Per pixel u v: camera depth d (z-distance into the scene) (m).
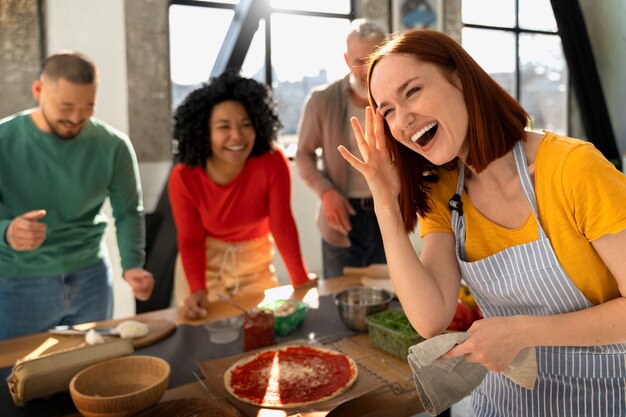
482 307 1.17
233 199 2.17
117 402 1.17
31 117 2.16
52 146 2.16
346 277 2.33
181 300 2.30
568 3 6.61
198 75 4.50
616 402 1.03
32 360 1.32
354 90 2.78
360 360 1.47
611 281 0.98
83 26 3.85
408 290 1.08
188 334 1.73
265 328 1.59
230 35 4.58
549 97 6.81
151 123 4.20
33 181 2.17
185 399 1.24
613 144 6.89
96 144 2.27
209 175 2.15
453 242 1.16
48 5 3.74
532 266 1.01
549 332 0.92
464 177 1.08
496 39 6.23
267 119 2.16
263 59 4.88
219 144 2.04
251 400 1.25
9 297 2.21
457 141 0.96
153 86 4.17
